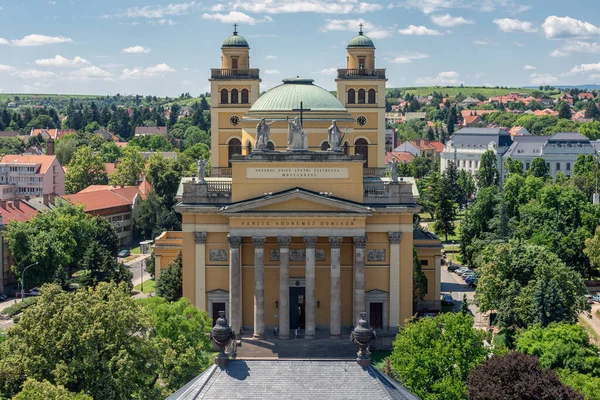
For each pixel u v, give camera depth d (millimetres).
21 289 192750
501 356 99438
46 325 92438
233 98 176000
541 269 135750
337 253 138500
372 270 143125
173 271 156250
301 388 58969
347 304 143625
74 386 90312
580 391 96625
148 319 98812
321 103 159000
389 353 138125
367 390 58938
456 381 98188
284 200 137000
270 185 139250
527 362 96188
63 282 192500
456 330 104312
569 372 103938
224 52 177625
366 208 136875
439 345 102062
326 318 143500
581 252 197875
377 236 142750
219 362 60625
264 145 140500
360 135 174250
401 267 142875
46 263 193875
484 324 154000
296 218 137375
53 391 79812
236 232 138375
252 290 143000
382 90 173500
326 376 59906
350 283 143250
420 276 155875
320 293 143250
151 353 95000
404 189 141500
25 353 90562
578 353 106688
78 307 92438
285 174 139125
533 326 120750
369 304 143375
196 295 143250
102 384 89125
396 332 142125
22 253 192625
